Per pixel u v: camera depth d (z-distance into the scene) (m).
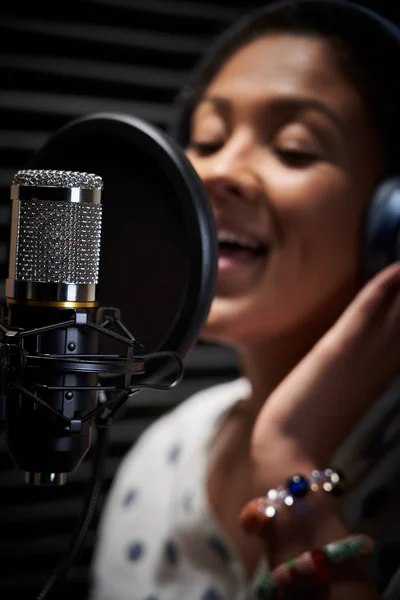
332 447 1.01
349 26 1.05
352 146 1.03
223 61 1.10
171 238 0.76
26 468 0.65
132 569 1.34
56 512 2.07
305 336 1.09
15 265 0.64
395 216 0.98
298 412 1.00
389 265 1.00
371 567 0.98
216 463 1.26
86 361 0.62
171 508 1.34
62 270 0.63
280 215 1.01
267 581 0.92
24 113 2.08
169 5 2.15
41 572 2.05
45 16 2.09
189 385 2.18
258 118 1.03
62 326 0.62
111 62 2.12
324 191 1.01
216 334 1.06
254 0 2.19
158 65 2.15
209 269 0.75
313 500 0.95
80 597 1.99
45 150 0.84
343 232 1.03
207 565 1.24
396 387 1.05
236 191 1.01
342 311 1.07
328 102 1.02
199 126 1.10
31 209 0.63
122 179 0.79
